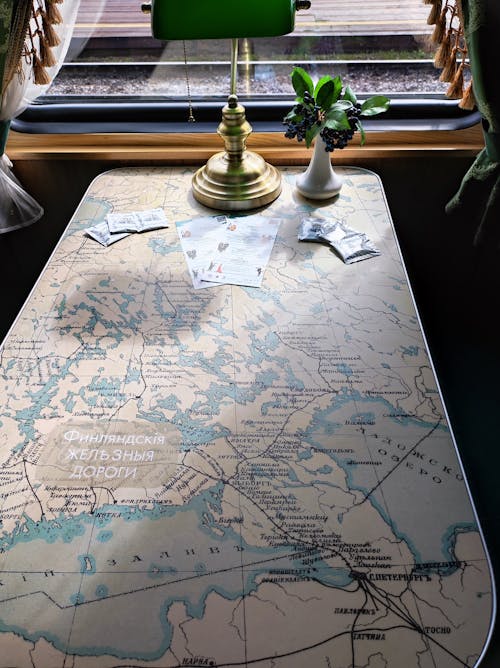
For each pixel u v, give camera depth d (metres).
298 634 0.47
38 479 0.58
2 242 1.21
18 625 0.48
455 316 1.25
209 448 0.61
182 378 0.69
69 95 1.13
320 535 0.53
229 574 0.51
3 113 0.94
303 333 0.75
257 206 0.98
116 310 0.79
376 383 0.68
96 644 0.46
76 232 0.94
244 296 0.81
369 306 0.79
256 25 0.71
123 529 0.54
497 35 0.78
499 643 0.58
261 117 1.14
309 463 0.59
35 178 1.15
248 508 0.56
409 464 0.59
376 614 0.48
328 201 1.00
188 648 0.46
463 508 0.56
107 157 1.11
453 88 0.93
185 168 1.11
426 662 0.45
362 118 1.12
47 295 0.81
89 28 1.03
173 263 0.87
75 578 0.51
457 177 1.13
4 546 0.53
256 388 0.68
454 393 1.13
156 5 0.70
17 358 0.72
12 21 0.82
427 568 0.51
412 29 1.05
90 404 0.66
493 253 1.16
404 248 1.25
